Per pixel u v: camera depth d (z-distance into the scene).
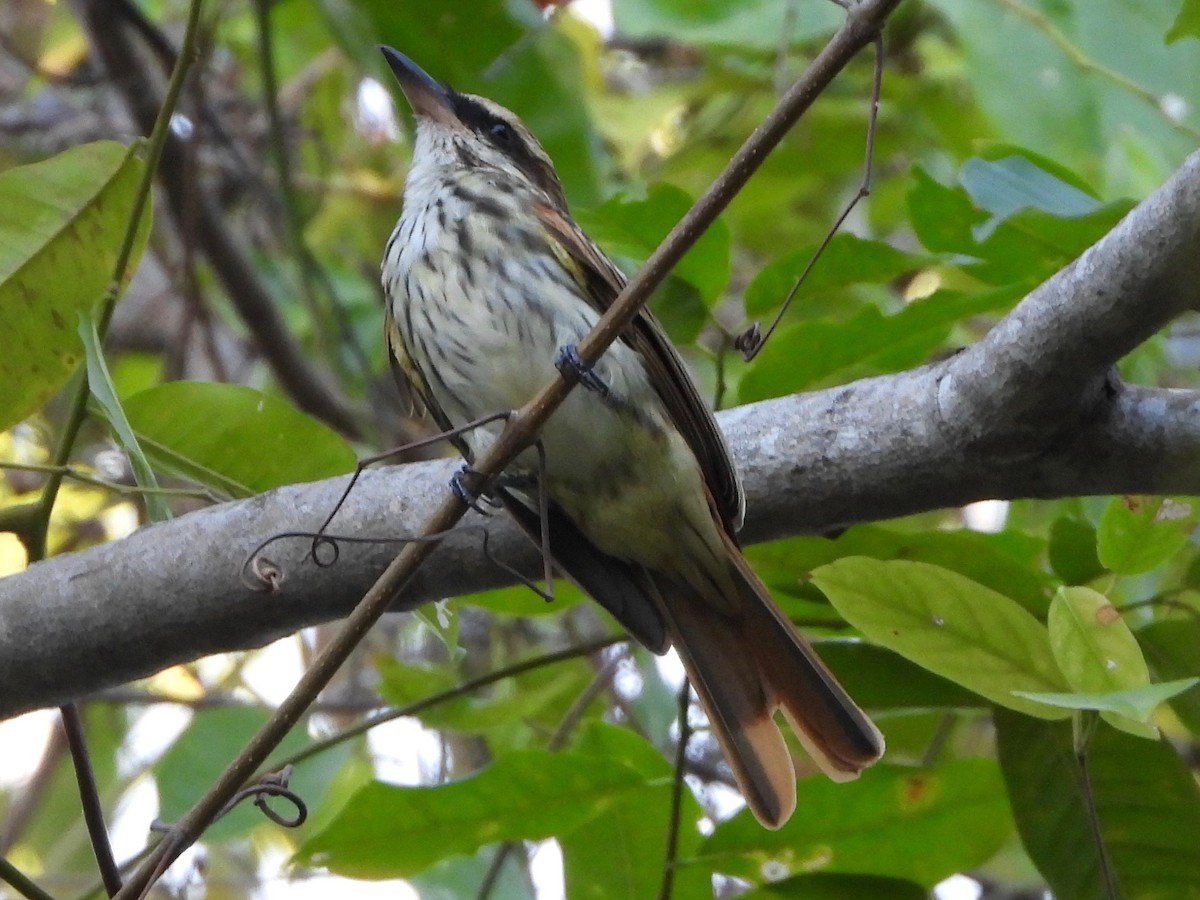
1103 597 5.78
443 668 10.35
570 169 10.20
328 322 13.04
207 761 9.45
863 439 6.88
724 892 10.43
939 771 7.68
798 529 7.17
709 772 10.25
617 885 8.02
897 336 7.81
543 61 10.17
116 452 12.30
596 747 8.05
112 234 7.38
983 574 7.31
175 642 7.41
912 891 7.82
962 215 7.77
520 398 7.82
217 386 7.55
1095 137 10.32
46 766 12.38
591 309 7.88
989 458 6.67
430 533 5.93
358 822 7.67
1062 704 5.46
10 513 7.28
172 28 13.95
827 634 8.16
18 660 7.40
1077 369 6.27
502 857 8.79
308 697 5.84
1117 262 6.02
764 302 7.95
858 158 12.52
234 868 12.05
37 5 15.01
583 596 8.37
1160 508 6.82
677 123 13.66
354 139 14.02
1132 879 7.37
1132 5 10.45
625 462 7.43
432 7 10.00
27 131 13.49
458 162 8.87
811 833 7.79
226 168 13.14
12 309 7.32
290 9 13.59
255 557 7.22
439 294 7.95
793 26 11.09
